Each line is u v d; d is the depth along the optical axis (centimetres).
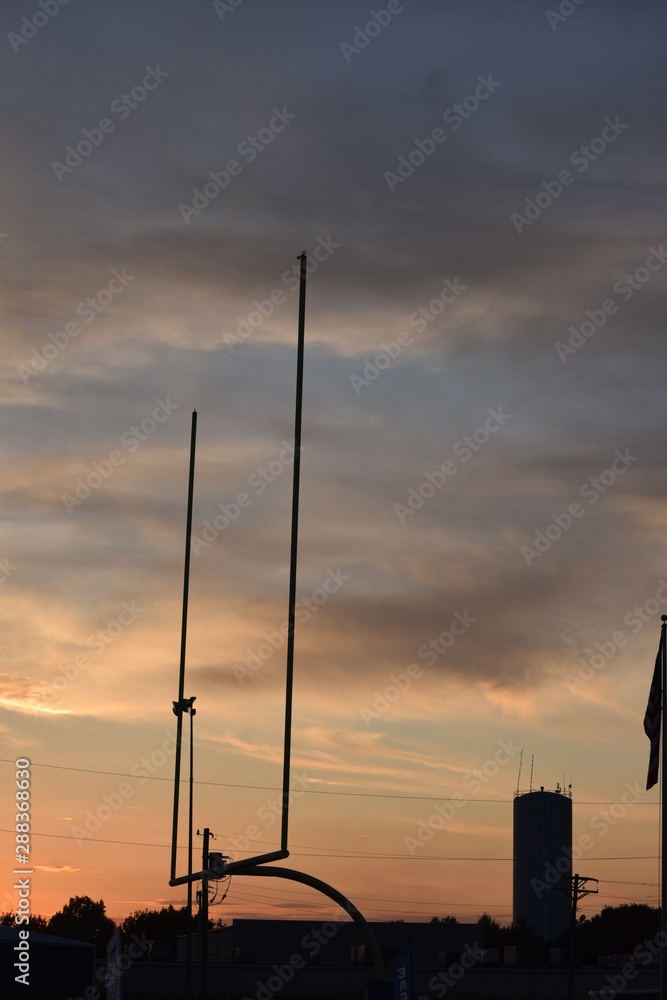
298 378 2253
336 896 2150
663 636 2909
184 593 2642
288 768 2186
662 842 2872
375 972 2094
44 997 3894
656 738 2878
